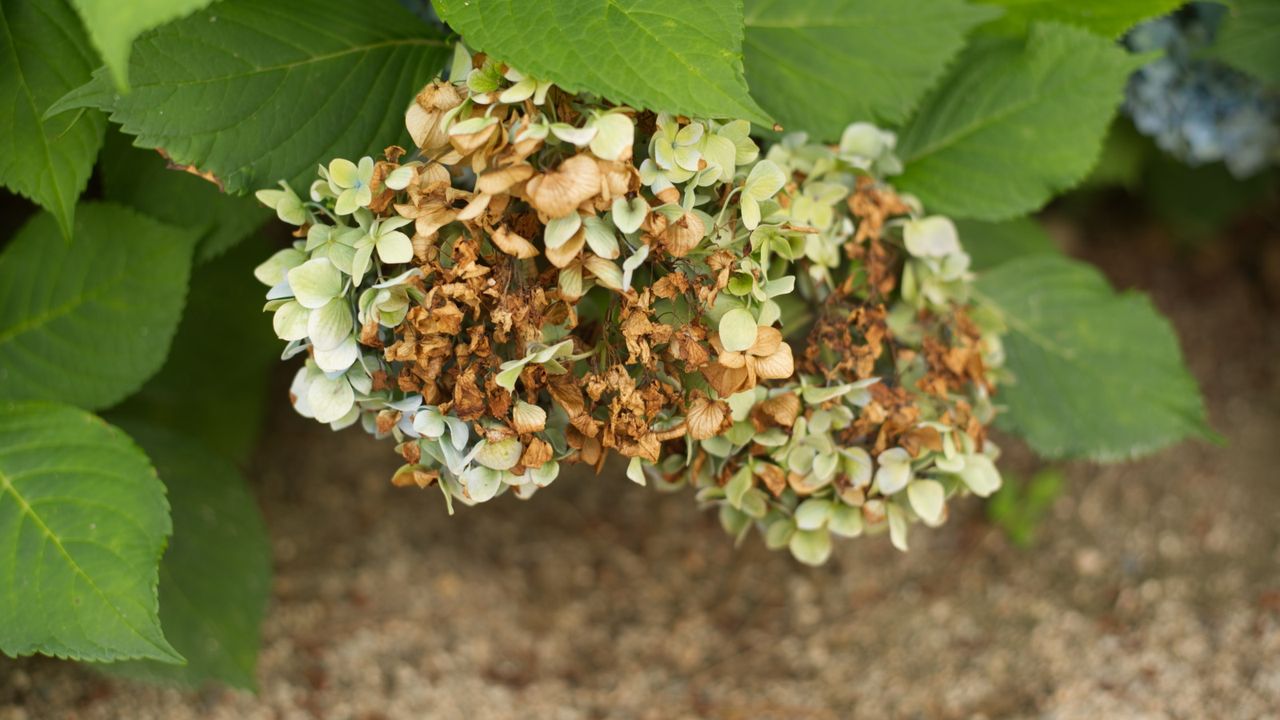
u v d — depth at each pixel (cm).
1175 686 97
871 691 98
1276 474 108
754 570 104
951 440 77
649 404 73
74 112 77
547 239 71
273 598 98
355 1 78
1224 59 92
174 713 92
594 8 72
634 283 73
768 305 73
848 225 78
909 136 87
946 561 104
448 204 72
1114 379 88
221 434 99
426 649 98
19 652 77
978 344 80
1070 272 89
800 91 84
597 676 98
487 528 104
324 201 76
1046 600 102
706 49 72
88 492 79
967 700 97
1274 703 96
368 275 73
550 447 73
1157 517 106
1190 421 88
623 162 71
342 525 103
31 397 82
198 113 76
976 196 86
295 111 77
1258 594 102
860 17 83
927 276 79
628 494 107
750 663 99
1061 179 85
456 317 71
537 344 72
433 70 79
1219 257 124
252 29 76
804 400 76
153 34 75
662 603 102
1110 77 84
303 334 73
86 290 82
